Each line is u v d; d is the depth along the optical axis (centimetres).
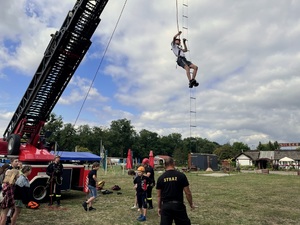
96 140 11319
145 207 834
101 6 1036
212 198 1309
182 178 482
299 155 6956
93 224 788
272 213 973
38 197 1099
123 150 12631
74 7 1045
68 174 1212
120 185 1802
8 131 1326
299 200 1273
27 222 798
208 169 4591
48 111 1281
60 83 1208
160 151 13350
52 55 1092
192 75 630
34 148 1210
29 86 1204
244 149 11838
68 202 1154
